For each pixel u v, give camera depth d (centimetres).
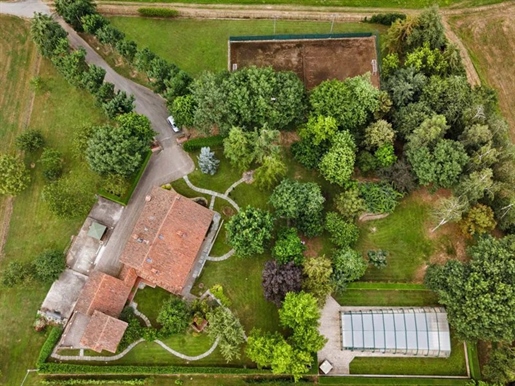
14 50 7950
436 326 6378
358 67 7769
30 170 7325
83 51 7338
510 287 5697
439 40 7162
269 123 6862
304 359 5884
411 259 6831
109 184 6769
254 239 6322
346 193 6656
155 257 6325
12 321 6675
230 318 6112
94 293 6400
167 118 7519
